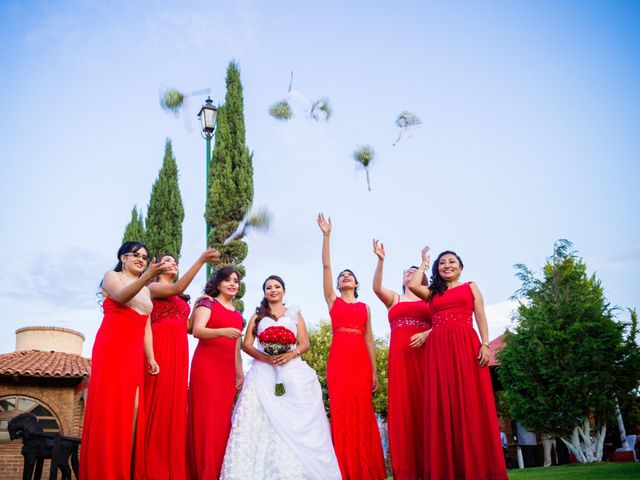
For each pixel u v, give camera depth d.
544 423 12.63
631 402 12.96
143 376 4.32
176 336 4.69
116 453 3.78
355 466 5.14
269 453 4.55
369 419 5.33
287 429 4.62
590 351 12.40
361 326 5.66
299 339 5.32
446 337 4.71
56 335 16.23
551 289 13.41
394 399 5.26
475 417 4.40
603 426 12.58
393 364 5.39
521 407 12.90
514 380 13.34
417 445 5.09
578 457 12.43
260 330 5.16
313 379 5.07
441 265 4.96
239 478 4.42
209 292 5.33
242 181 12.41
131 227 16.73
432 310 4.95
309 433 4.69
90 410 3.81
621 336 12.38
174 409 4.46
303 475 4.48
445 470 4.43
